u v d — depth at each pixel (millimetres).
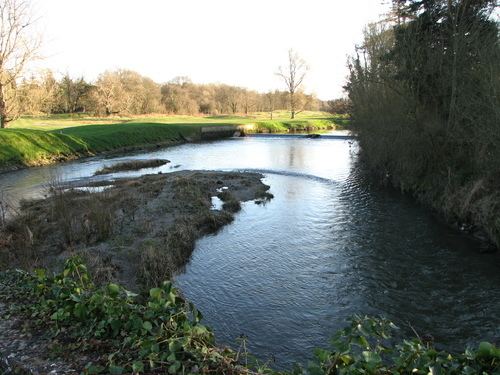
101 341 4770
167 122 62375
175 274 11180
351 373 3742
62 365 4488
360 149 32438
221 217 15953
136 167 29922
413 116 19484
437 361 3854
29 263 10711
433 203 17547
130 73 82500
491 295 10078
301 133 58750
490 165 14039
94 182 22969
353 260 12328
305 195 21141
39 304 5793
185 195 18406
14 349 4844
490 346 3779
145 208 16250
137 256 11430
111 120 64500
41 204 16594
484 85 13734
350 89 29484
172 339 4363
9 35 33031
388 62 20516
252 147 43062
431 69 17375
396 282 10859
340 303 9734
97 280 9828
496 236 12812
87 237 12672
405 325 8789
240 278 11078
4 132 31250
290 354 7762
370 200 19844
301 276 11219
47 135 33875
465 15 16578
